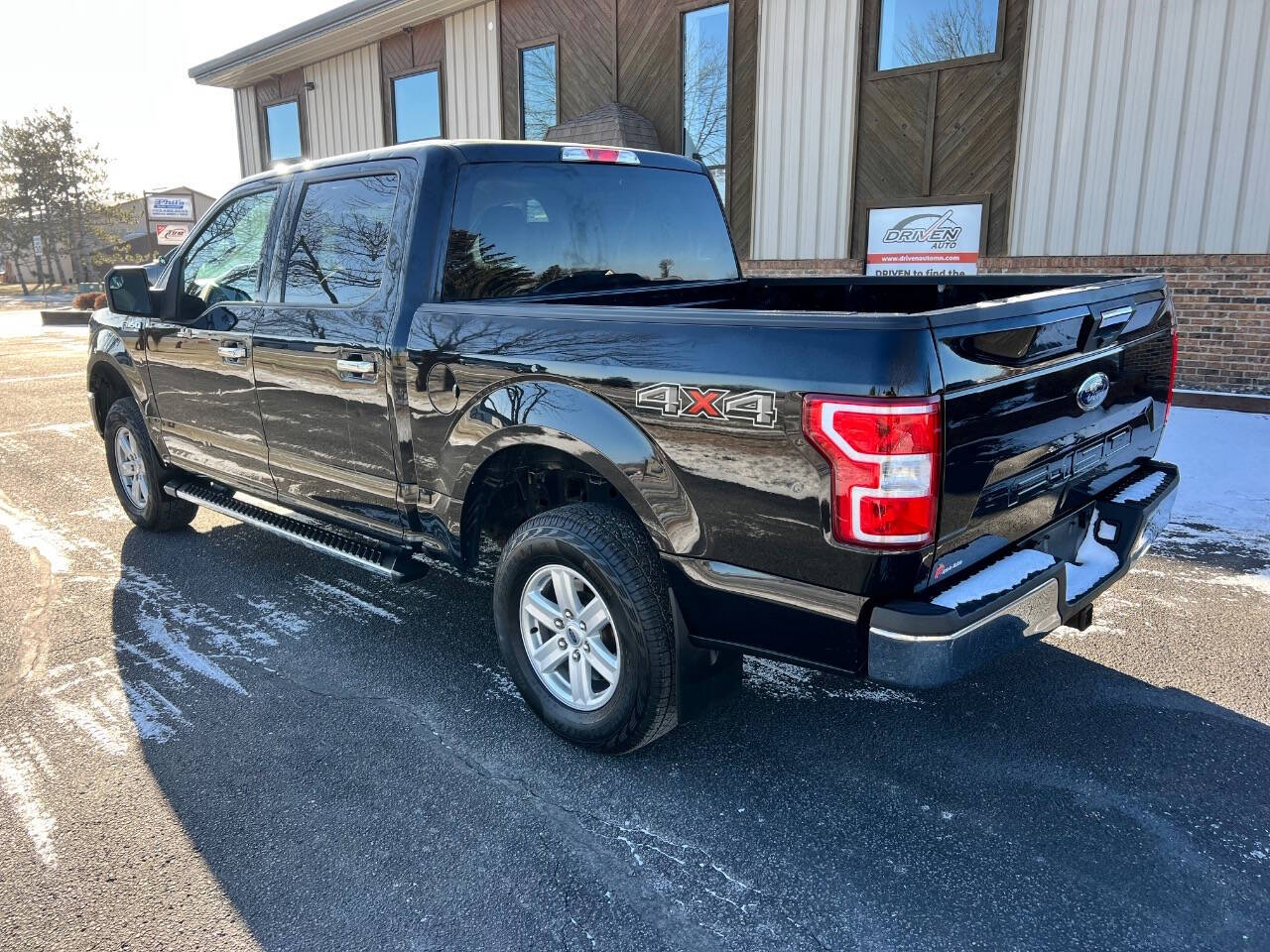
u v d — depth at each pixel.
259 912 2.31
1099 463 3.00
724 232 4.38
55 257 67.44
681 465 2.51
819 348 2.20
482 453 3.05
